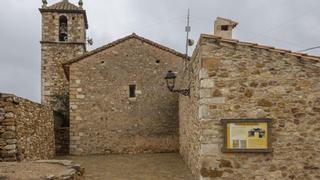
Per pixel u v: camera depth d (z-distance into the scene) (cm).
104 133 1457
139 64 1500
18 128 809
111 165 1115
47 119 1202
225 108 680
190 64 943
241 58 687
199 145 721
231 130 672
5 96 782
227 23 910
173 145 1484
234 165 671
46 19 1886
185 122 1140
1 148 768
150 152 1470
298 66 681
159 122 1484
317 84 676
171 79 941
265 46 684
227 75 685
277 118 677
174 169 1023
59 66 1875
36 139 1012
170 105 1495
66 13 1900
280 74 682
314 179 666
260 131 671
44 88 1856
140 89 1491
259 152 670
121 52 1498
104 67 1482
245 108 679
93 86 1470
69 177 558
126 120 1473
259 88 681
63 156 1381
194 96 842
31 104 959
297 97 678
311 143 672
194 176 852
